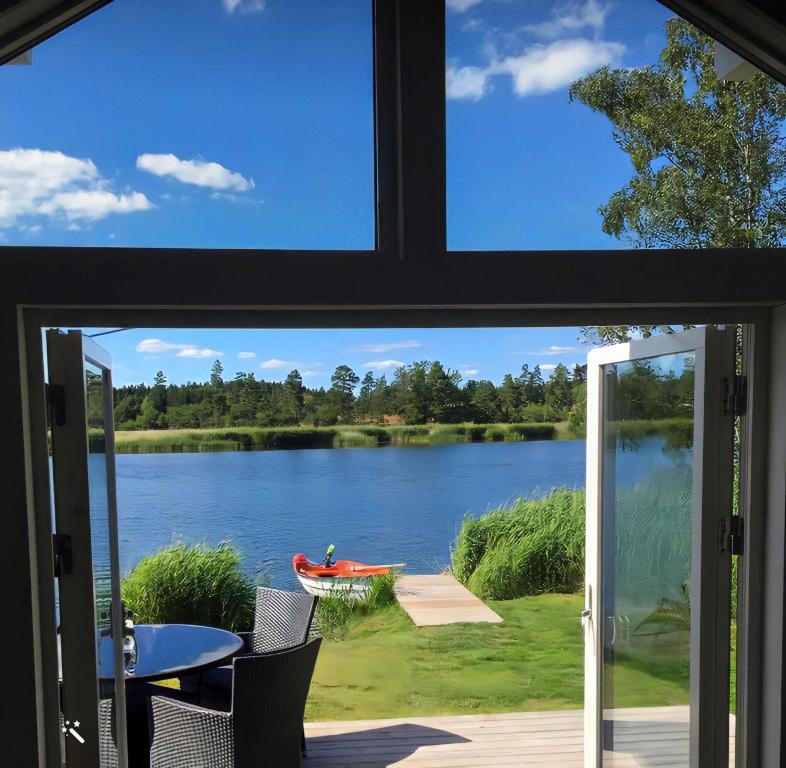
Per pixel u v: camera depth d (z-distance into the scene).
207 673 3.94
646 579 2.80
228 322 2.01
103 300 1.86
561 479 12.55
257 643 4.28
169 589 7.45
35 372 1.91
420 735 4.31
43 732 1.92
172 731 3.12
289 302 1.92
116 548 2.40
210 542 7.91
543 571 9.58
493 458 12.73
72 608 1.99
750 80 2.19
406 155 1.95
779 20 1.99
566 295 2.01
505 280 1.98
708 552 2.31
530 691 7.25
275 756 3.16
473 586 9.66
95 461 2.17
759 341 2.20
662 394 2.65
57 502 1.99
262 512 12.48
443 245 1.96
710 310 2.16
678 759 2.56
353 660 8.11
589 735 3.26
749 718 2.25
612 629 3.12
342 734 4.34
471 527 9.88
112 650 2.33
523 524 9.74
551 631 8.57
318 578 9.41
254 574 8.76
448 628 8.63
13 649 1.86
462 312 2.09
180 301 1.89
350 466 12.72
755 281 2.05
